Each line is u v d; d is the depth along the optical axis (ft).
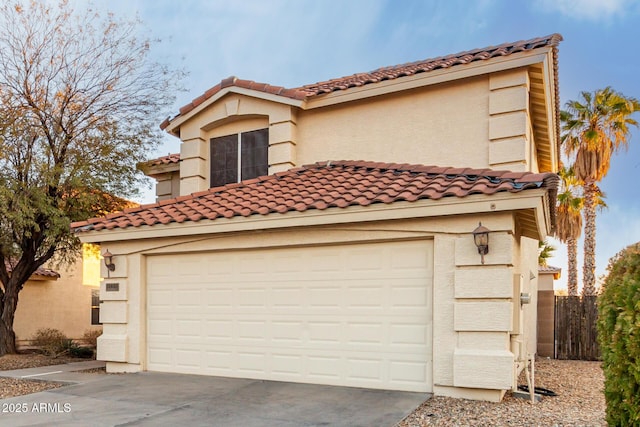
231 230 32.04
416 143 38.47
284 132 42.50
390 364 28.25
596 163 82.17
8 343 49.83
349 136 41.11
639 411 14.71
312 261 31.17
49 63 47.42
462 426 21.11
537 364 49.44
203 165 46.88
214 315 34.01
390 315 28.58
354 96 40.27
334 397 26.50
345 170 37.19
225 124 46.52
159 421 22.91
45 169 44.98
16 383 33.45
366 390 28.04
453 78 36.63
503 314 25.25
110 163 48.16
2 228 46.52
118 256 37.06
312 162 42.27
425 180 30.30
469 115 36.81
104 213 51.39
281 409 24.45
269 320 32.09
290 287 31.65
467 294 26.05
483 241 25.52
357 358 29.14
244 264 33.37
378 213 27.81
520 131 34.63
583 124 82.58
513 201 24.71
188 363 34.58
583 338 55.26
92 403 26.66
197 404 25.82
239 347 32.86
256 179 39.55
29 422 23.39
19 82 46.60
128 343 36.19
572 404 26.48
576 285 94.68
